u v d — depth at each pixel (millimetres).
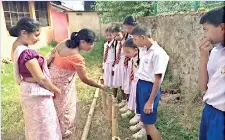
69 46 2602
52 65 2795
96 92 5168
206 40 1696
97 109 4391
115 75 4164
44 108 2402
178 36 5332
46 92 2404
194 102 4145
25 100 2377
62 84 2773
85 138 3328
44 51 10867
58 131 2648
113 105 2832
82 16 16891
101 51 11203
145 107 2502
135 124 3670
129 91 3893
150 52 2504
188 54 4781
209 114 1726
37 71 2244
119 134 3453
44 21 13398
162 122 3600
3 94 5199
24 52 2205
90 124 3787
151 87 2559
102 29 17016
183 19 5012
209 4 4582
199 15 4305
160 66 2383
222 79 1599
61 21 15648
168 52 6035
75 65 2609
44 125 2430
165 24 6203
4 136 3533
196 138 3057
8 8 9688
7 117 4105
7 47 8688
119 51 4039
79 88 5660
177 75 5391
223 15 1501
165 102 4398
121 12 9312
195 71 4422
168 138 3172
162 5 6852
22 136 3539
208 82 1772
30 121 2436
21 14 10727
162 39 6500
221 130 1635
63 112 2881
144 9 8430
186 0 5621
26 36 2262
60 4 16984
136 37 2496
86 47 2650
